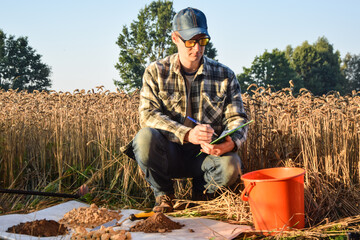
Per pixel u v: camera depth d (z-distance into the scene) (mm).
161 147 3268
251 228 2840
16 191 3197
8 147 4652
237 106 3436
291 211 2684
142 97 3465
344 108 3930
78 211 3248
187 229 2850
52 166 5051
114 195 4113
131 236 2666
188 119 3436
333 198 3232
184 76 3418
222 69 3494
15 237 2578
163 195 3463
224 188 3385
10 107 5535
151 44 50562
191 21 3180
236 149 3246
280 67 62938
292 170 2928
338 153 3682
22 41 57625
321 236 2574
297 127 3738
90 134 5234
